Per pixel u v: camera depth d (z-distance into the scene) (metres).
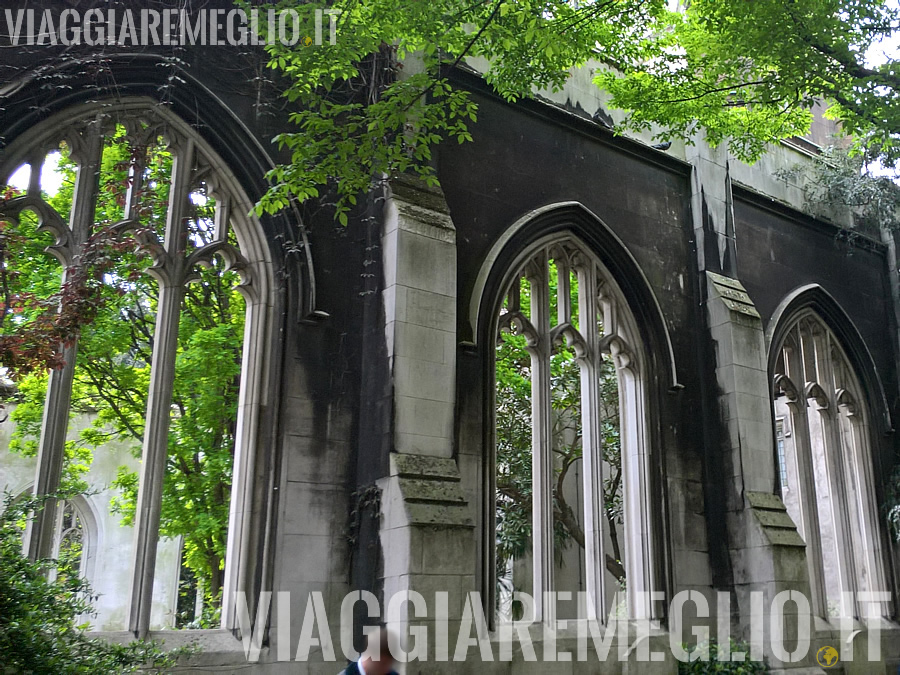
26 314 10.04
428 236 10.25
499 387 17.41
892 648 14.53
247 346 9.78
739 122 12.62
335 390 9.98
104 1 9.61
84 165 9.16
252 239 10.06
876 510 15.46
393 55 11.18
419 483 9.20
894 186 16.44
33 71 8.94
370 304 10.27
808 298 15.70
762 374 13.38
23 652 6.25
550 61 10.22
